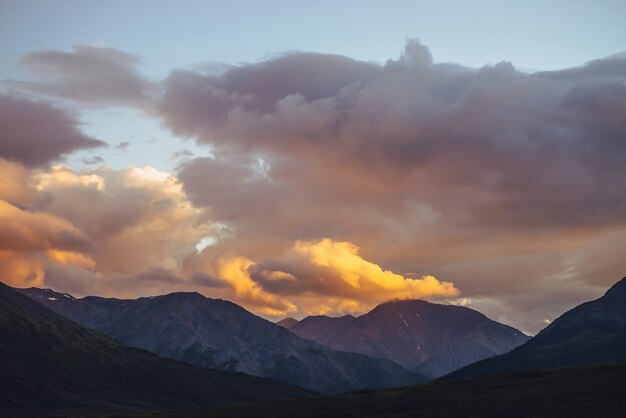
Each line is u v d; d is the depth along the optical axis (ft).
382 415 412.57
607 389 396.78
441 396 447.42
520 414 371.35
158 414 561.84
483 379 506.48
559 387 422.00
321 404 489.26
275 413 465.06
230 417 476.54
